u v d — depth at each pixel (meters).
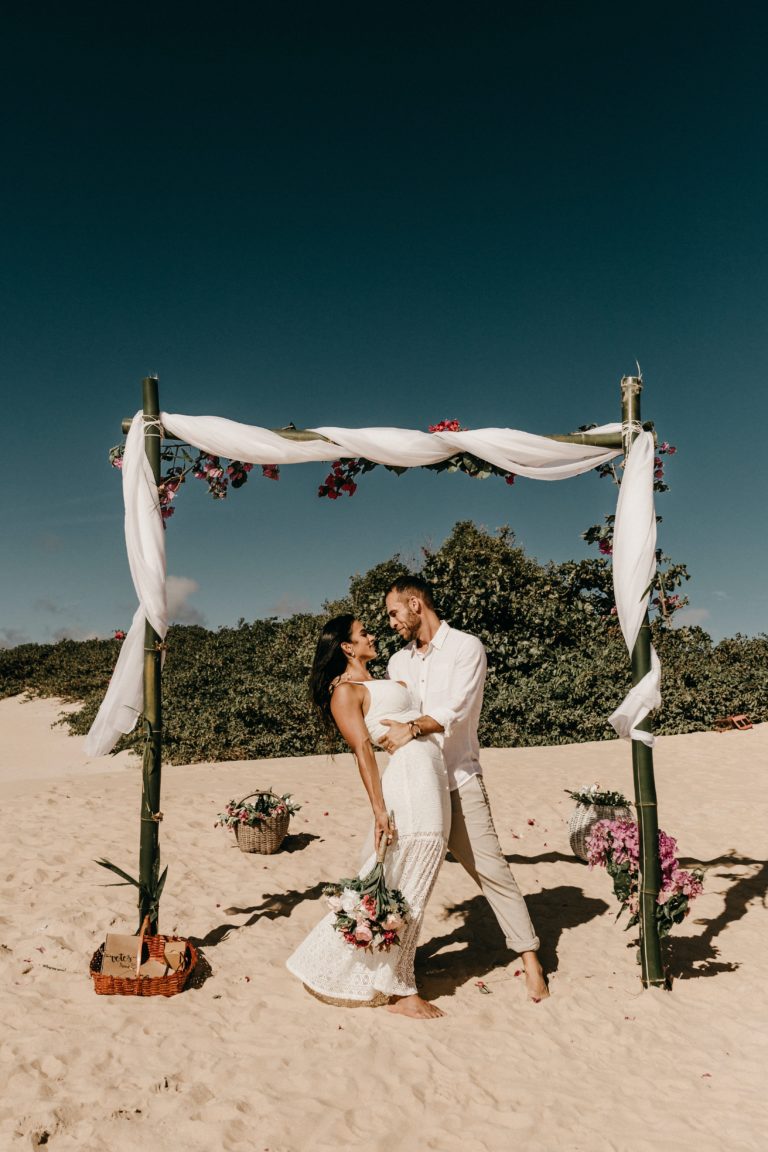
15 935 5.14
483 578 17.61
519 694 16.06
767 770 11.48
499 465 4.94
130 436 4.95
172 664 21.38
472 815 4.62
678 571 9.20
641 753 4.79
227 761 13.73
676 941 5.59
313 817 8.30
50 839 7.23
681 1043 4.17
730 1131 3.41
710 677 16.23
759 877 7.00
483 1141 3.27
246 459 4.97
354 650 4.57
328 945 4.37
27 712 21.38
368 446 4.96
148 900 4.71
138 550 4.88
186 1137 3.20
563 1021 4.34
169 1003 4.32
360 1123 3.33
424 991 4.62
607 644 17.52
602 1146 3.27
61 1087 3.49
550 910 6.05
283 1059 3.79
